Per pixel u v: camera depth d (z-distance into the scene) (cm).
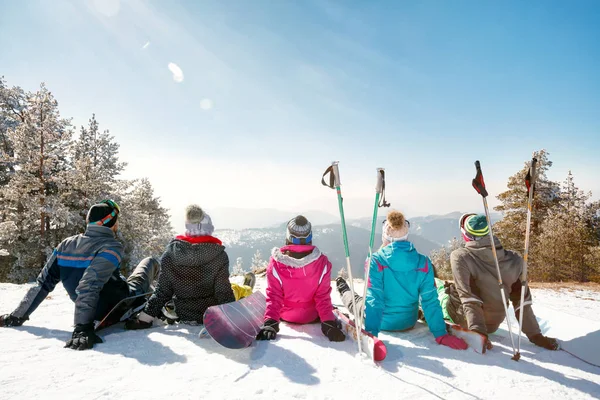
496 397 210
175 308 346
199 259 321
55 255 320
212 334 269
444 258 5431
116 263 310
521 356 281
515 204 2839
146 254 2703
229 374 229
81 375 222
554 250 1864
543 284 1048
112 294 328
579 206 2642
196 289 335
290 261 320
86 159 2525
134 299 354
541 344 302
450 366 254
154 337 302
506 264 313
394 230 329
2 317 323
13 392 196
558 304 623
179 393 202
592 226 2530
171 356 258
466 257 318
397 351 284
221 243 335
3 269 2238
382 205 280
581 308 585
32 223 2275
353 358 262
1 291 562
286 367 242
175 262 323
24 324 334
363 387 217
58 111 2383
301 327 344
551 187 2809
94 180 2478
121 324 346
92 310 289
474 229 318
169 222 3244
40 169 2314
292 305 341
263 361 251
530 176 279
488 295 316
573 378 241
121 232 2611
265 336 299
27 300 324
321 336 315
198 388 208
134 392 201
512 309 382
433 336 329
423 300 319
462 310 340
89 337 276
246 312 315
